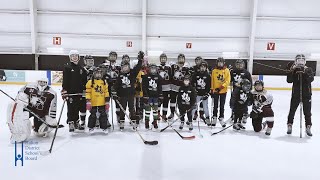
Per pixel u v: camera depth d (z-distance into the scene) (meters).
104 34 11.40
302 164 3.87
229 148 4.42
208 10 11.23
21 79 10.95
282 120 6.37
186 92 5.15
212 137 4.95
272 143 4.70
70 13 11.19
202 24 11.36
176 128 5.46
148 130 5.29
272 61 11.62
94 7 11.16
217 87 5.54
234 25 11.38
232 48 11.59
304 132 5.38
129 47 11.53
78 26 11.34
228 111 7.26
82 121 5.12
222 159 3.98
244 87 5.13
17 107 4.32
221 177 3.43
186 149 4.33
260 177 3.46
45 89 4.61
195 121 6.04
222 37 11.46
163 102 5.80
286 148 4.47
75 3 11.13
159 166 3.70
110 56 5.51
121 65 5.24
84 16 11.27
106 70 5.22
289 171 3.65
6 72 10.92
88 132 5.09
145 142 4.49
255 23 11.08
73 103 4.95
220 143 4.64
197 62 5.48
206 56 11.60
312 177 3.49
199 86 5.45
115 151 4.19
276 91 10.73
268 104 5.05
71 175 3.40
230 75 6.01
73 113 5.00
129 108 5.20
